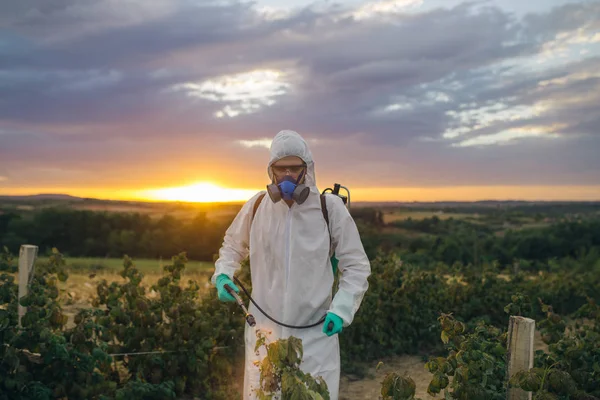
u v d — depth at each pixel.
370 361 7.65
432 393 4.10
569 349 4.82
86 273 15.27
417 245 34.56
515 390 3.68
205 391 6.02
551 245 45.28
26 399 4.54
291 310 3.37
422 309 8.65
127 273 6.05
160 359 5.66
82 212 50.84
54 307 5.02
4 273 5.12
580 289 12.12
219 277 3.62
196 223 41.09
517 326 3.72
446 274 11.77
